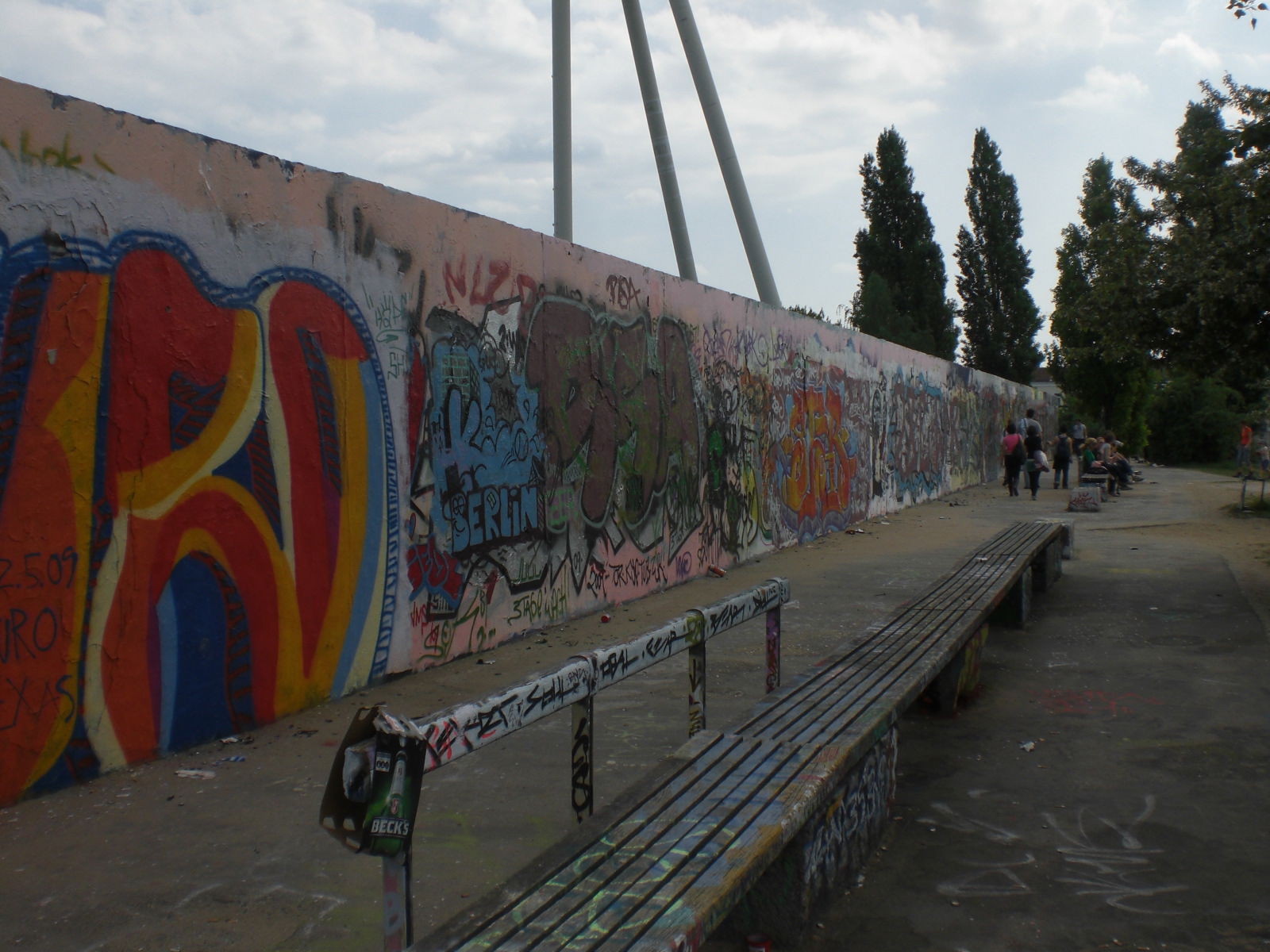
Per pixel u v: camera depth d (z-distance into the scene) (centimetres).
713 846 253
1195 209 1000
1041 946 300
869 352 1673
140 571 452
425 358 635
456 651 664
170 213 466
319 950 287
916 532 1491
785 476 1287
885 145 4481
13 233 399
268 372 520
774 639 490
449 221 656
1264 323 919
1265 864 356
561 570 786
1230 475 3195
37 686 409
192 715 477
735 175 1888
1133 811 407
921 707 558
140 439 452
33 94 407
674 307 980
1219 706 554
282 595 528
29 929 298
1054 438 4247
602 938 207
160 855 351
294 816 389
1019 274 4766
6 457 397
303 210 542
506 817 390
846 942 303
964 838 381
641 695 574
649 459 930
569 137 1825
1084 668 647
